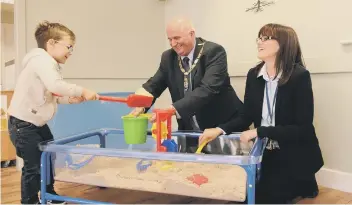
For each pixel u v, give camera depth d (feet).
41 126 4.32
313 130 4.31
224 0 6.59
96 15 6.82
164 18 7.84
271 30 4.27
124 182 3.92
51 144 4.01
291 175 4.18
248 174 3.27
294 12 5.50
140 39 7.51
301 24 5.42
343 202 4.54
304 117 4.16
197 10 7.16
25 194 4.21
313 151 4.32
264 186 4.13
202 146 4.32
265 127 3.97
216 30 6.80
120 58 7.22
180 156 3.37
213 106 5.02
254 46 6.11
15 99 4.20
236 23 6.40
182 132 4.82
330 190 5.07
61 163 4.23
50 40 4.35
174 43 4.71
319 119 5.31
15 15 5.95
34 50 4.29
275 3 5.75
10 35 7.12
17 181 5.52
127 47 7.32
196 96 4.46
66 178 4.17
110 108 6.61
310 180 4.45
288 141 4.13
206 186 3.65
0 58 7.09
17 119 4.14
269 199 4.09
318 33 5.21
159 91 5.38
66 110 6.09
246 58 6.27
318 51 5.23
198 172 3.99
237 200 3.50
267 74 4.45
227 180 3.77
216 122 5.06
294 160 4.20
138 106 4.18
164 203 4.53
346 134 5.00
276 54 4.27
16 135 4.16
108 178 4.01
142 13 7.51
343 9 4.89
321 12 5.16
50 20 6.25
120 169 4.22
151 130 4.46
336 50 5.00
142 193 4.92
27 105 4.14
